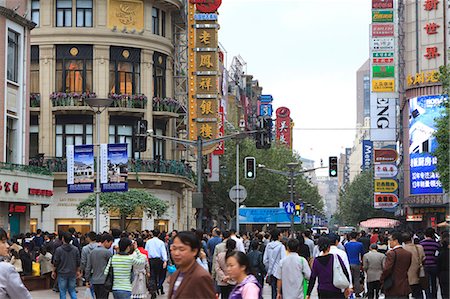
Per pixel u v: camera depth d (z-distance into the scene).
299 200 97.44
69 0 58.03
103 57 58.00
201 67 60.94
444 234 25.05
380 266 24.03
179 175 60.06
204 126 60.72
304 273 18.83
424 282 21.84
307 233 31.09
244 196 46.03
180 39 68.06
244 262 11.42
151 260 29.05
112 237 22.91
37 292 31.58
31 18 58.00
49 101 57.69
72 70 58.00
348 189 137.75
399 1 94.06
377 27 87.81
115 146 38.53
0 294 10.33
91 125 58.03
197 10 60.88
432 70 84.06
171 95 62.28
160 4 60.81
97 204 37.66
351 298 26.00
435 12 84.19
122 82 58.75
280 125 152.50
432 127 82.94
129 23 58.84
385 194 92.25
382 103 89.19
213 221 84.44
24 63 45.19
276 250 24.55
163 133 61.50
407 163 89.56
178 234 9.95
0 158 42.44
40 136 57.75
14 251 27.12
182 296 9.73
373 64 88.62
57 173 56.66
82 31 57.62
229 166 82.19
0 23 42.28
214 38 60.91
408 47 86.38
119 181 38.44
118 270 19.64
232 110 115.94
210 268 29.44
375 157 92.50
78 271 24.61
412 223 94.00
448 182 46.03
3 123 42.69
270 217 67.94
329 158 53.06
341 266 17.86
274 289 24.64
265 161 84.62
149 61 59.66
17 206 43.06
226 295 22.45
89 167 37.19
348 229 130.38
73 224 57.53
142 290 21.58
